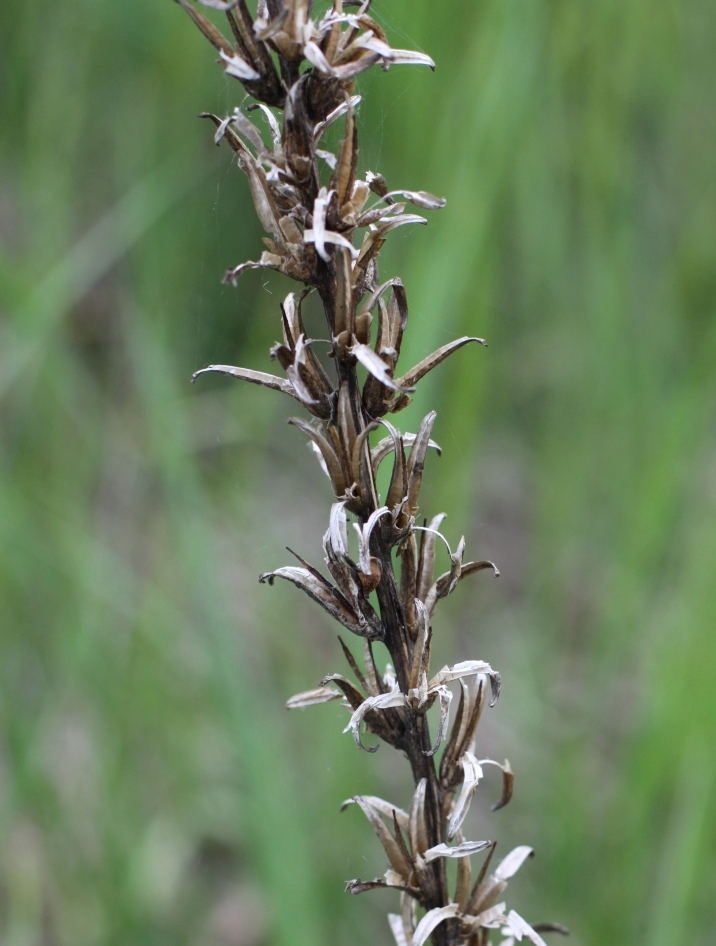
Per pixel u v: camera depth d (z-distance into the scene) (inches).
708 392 177.2
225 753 173.5
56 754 175.5
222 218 217.9
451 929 64.6
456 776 64.6
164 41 213.5
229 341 220.7
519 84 166.1
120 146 215.6
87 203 229.0
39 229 210.8
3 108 222.1
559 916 155.7
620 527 187.3
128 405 217.2
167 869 167.3
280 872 136.7
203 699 176.7
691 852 137.8
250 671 166.2
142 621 171.6
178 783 171.5
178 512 154.4
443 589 62.9
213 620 146.5
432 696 60.6
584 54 203.3
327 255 56.0
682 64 216.7
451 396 167.6
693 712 149.1
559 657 190.5
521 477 219.9
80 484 195.5
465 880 64.9
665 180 219.1
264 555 199.2
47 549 171.2
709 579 159.8
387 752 183.2
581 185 209.5
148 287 196.7
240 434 203.5
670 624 168.9
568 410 200.8
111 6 214.2
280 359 59.2
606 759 178.9
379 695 60.7
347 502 59.6
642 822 149.3
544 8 191.3
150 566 199.0
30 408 190.7
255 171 56.6
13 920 151.8
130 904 154.4
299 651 186.9
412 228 173.8
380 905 161.6
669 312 204.7
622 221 204.1
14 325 176.1
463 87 170.4
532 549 200.8
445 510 166.9
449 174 167.0
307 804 161.6
